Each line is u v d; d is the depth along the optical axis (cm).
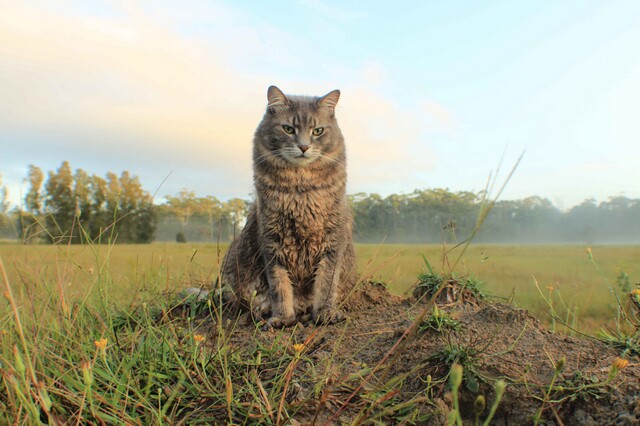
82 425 38
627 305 64
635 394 41
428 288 68
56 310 52
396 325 58
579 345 52
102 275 60
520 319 56
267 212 72
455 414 27
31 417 36
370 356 50
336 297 71
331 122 79
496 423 43
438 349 49
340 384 40
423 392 43
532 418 41
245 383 45
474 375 44
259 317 67
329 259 73
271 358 50
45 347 47
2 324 48
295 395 43
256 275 76
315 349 53
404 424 40
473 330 53
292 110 77
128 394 42
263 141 78
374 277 82
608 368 46
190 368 47
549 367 47
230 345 51
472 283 68
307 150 72
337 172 76
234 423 40
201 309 69
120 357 49
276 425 39
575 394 42
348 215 78
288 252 72
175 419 40
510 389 44
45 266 59
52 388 39
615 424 39
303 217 71
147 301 65
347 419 40
